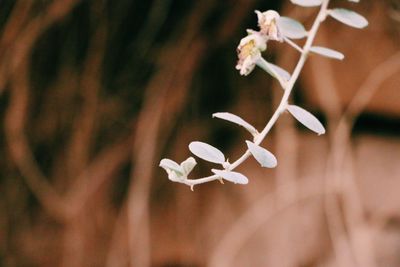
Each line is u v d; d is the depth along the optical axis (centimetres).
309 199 72
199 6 69
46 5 68
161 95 72
